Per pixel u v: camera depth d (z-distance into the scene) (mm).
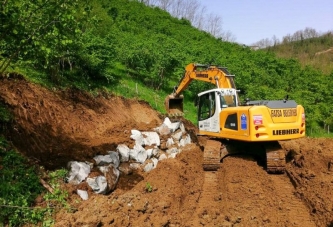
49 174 8984
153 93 23219
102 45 18812
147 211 8445
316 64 54719
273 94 25062
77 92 15672
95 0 32344
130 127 14156
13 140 9844
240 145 12492
